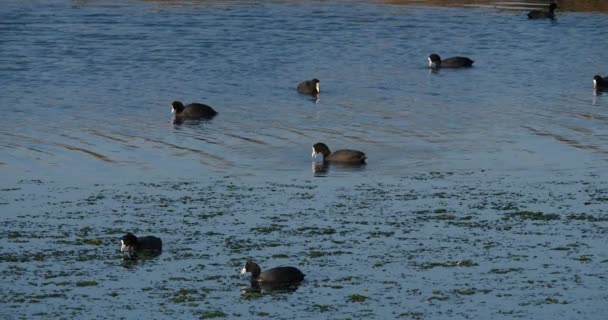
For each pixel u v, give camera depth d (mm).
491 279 45281
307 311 41750
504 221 53406
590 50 110188
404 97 88125
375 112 82312
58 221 53188
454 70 100500
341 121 78875
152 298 43062
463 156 68312
